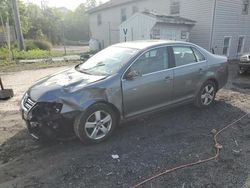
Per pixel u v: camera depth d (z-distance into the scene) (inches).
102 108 169.8
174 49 212.7
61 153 159.9
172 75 206.1
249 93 307.3
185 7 751.1
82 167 144.8
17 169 143.2
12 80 397.4
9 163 148.9
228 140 180.5
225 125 207.2
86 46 1638.8
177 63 212.5
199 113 232.7
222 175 138.1
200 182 132.1
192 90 226.7
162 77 198.8
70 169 142.9
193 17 736.3
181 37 679.7
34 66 555.2
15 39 1026.7
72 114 158.6
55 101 156.3
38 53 811.4
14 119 217.0
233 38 786.2
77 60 668.7
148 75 191.2
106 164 148.0
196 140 179.8
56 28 1957.4
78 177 135.9
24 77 424.5
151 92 193.8
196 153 161.3
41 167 145.0
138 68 187.3
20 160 151.9
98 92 166.2
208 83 240.4
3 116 224.8
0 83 282.5
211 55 243.6
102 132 173.8
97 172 140.3
